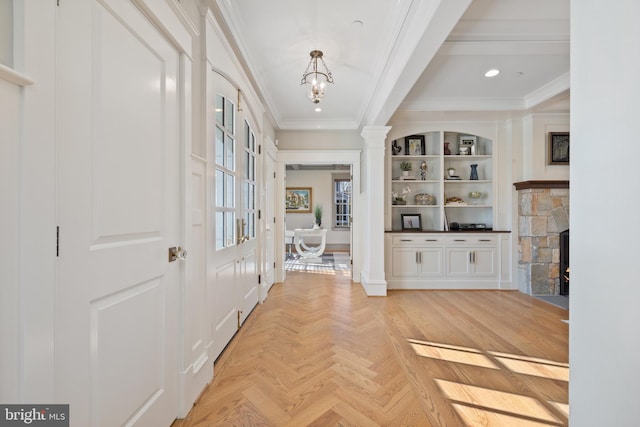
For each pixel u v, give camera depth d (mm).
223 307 2301
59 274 868
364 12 2172
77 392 928
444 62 2904
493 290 4328
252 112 3139
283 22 2297
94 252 995
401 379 1925
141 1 1198
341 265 6383
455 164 4887
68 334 896
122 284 1122
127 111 1150
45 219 825
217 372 1997
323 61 2885
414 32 2064
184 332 1548
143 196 1251
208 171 1918
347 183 9312
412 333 2688
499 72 3125
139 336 1223
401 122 4551
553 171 4172
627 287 612
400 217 4883
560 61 2885
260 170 3570
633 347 602
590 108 694
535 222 4117
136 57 1203
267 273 4203
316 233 7145
